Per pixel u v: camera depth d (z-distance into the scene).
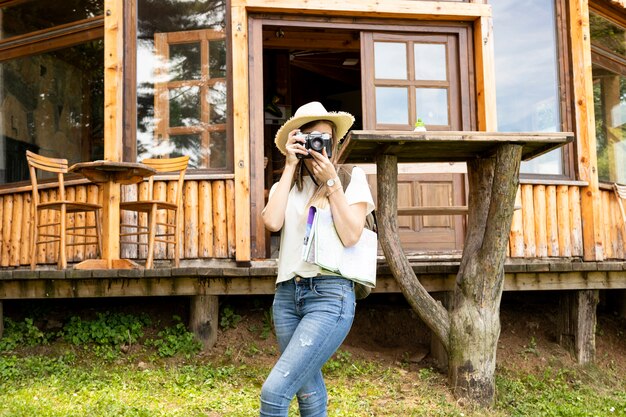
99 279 5.57
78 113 6.99
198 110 6.65
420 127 6.25
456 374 5.06
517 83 7.21
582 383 5.87
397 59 6.96
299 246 2.82
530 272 5.84
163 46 6.73
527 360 6.05
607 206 7.39
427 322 5.16
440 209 6.00
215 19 6.73
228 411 4.52
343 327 2.72
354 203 2.83
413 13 6.79
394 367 5.56
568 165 7.12
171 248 6.42
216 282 5.61
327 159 2.79
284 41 8.98
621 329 6.99
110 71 6.48
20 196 6.95
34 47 7.21
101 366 5.41
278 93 9.91
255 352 5.64
